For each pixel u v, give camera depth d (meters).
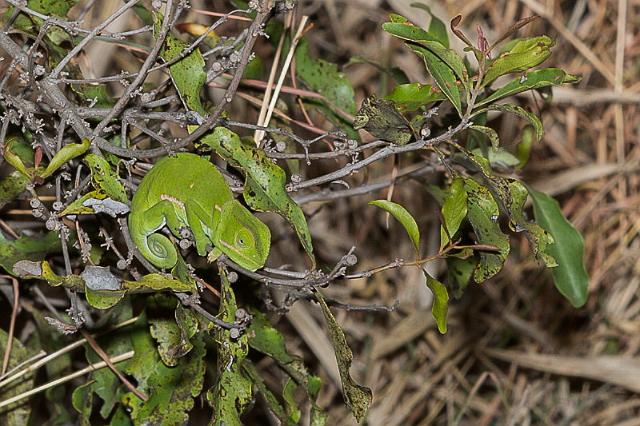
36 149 1.36
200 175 1.32
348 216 2.24
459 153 1.43
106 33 1.44
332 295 2.21
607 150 2.32
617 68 2.17
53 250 1.44
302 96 1.51
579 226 2.30
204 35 1.34
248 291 1.44
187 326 1.32
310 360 2.16
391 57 2.20
